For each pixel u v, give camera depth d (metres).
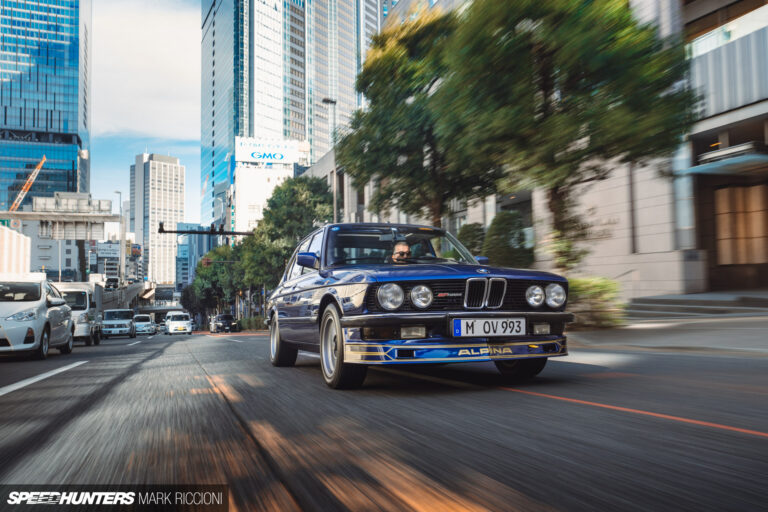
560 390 4.28
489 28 9.14
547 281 4.54
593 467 2.26
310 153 163.38
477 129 9.62
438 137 12.92
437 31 13.90
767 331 8.66
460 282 4.27
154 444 2.83
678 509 1.80
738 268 16.38
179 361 7.89
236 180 108.50
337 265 5.21
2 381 5.97
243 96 147.88
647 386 4.45
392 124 14.17
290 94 159.12
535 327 4.41
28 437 3.08
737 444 2.60
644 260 16.31
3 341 9.12
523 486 2.04
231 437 2.94
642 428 2.95
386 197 15.50
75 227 40.03
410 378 5.16
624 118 8.36
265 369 6.49
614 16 8.72
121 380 5.67
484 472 2.22
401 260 5.24
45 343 9.90
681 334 8.91
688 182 15.70
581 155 8.95
